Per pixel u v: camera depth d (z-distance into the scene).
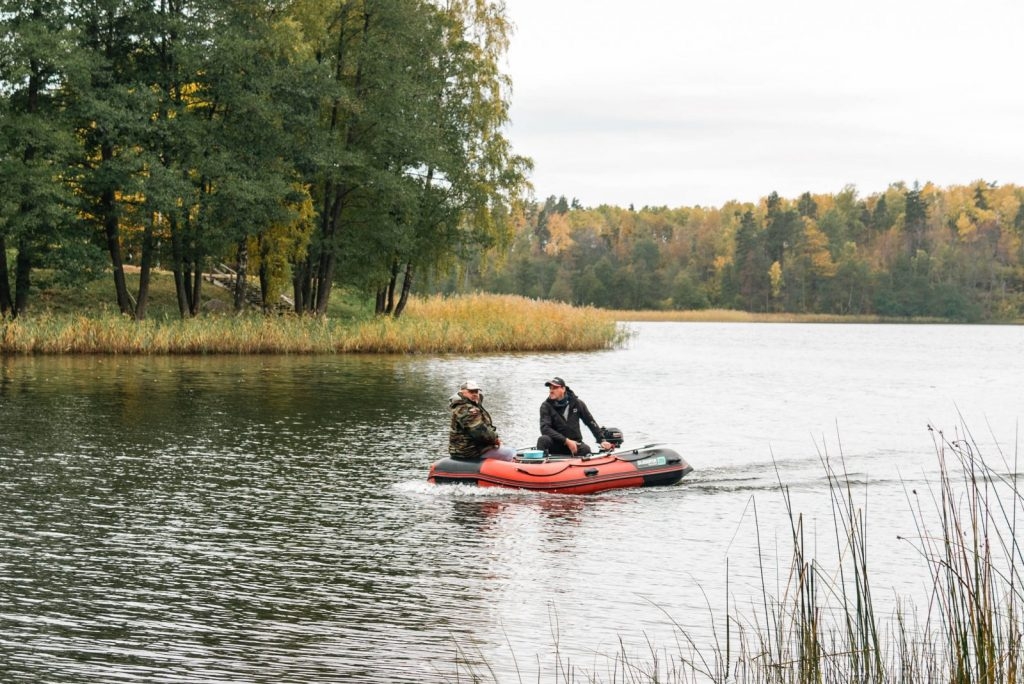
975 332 100.69
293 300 57.00
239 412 22.86
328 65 43.84
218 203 41.81
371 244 48.56
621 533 12.42
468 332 45.81
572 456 15.73
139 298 42.91
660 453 15.73
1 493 14.28
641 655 8.34
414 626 9.01
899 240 168.50
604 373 35.59
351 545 11.73
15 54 36.84
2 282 41.19
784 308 159.00
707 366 40.62
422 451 18.11
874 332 96.56
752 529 12.63
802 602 7.59
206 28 41.09
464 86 49.38
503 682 7.74
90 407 23.20
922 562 11.07
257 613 9.31
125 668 7.96
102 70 40.66
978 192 187.75
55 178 38.72
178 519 12.89
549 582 10.33
